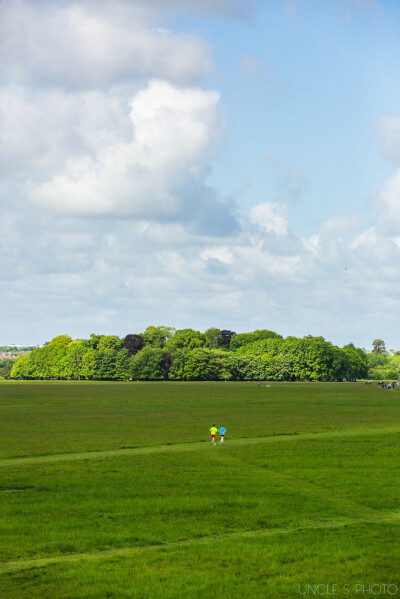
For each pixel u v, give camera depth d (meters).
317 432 75.94
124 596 26.09
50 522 36.12
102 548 31.94
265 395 156.88
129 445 64.94
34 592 26.25
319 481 46.69
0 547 31.83
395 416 96.88
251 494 42.69
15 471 50.50
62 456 58.19
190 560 29.97
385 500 41.00
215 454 59.25
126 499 41.34
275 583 27.31
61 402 129.75
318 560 29.86
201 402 129.12
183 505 39.69
